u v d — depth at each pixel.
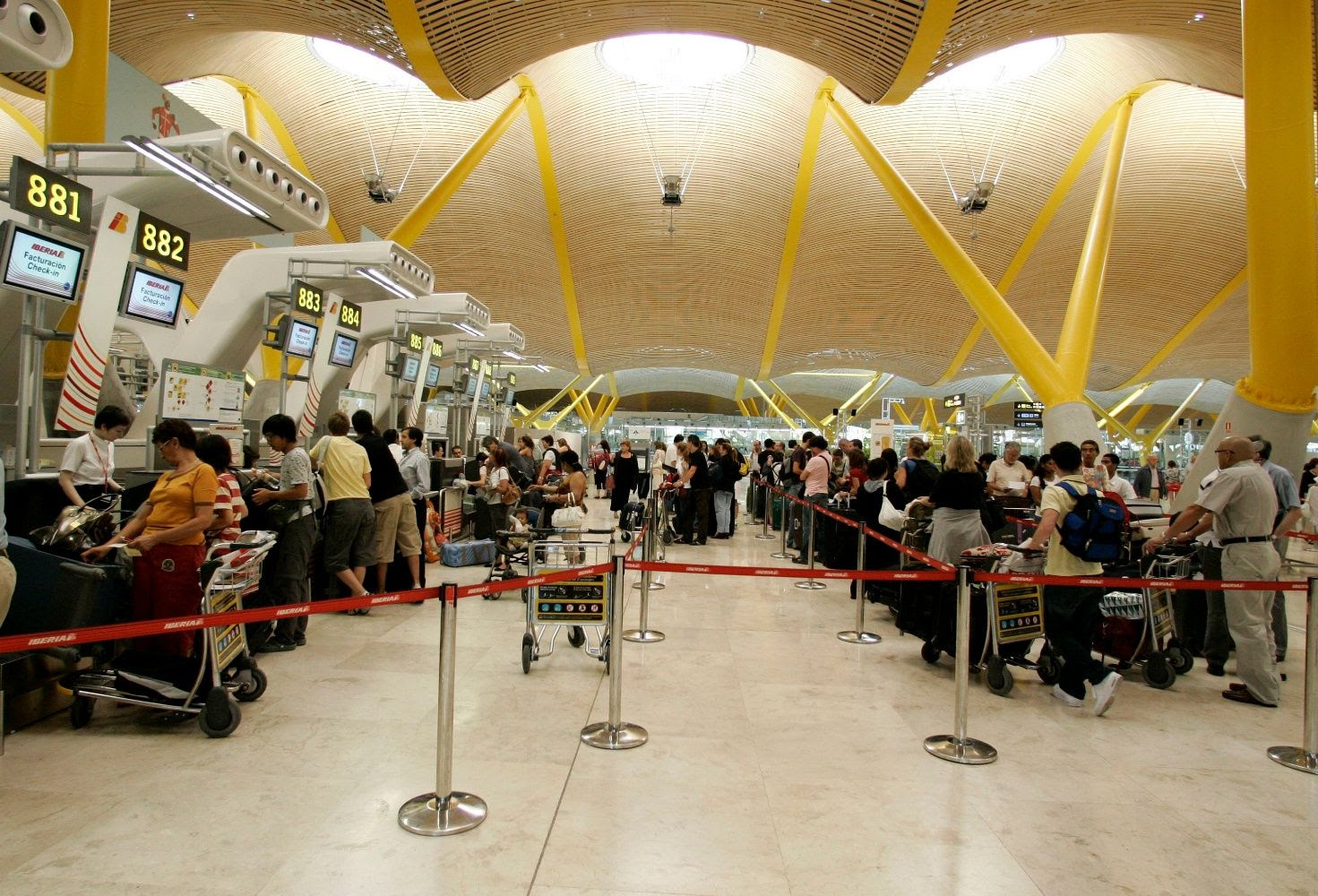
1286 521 5.87
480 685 4.96
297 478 5.68
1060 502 4.89
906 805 3.38
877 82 11.85
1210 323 29.58
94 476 5.46
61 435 6.44
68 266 5.64
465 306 13.70
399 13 10.20
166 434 4.39
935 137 21.94
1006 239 24.53
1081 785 3.66
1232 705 5.04
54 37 4.54
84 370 6.49
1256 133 8.45
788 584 9.31
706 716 4.50
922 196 23.33
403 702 4.59
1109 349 32.41
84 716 4.10
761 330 31.52
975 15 10.17
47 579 4.16
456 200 23.61
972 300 14.62
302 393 10.84
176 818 3.08
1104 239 15.10
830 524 9.23
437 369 15.60
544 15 10.75
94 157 6.88
